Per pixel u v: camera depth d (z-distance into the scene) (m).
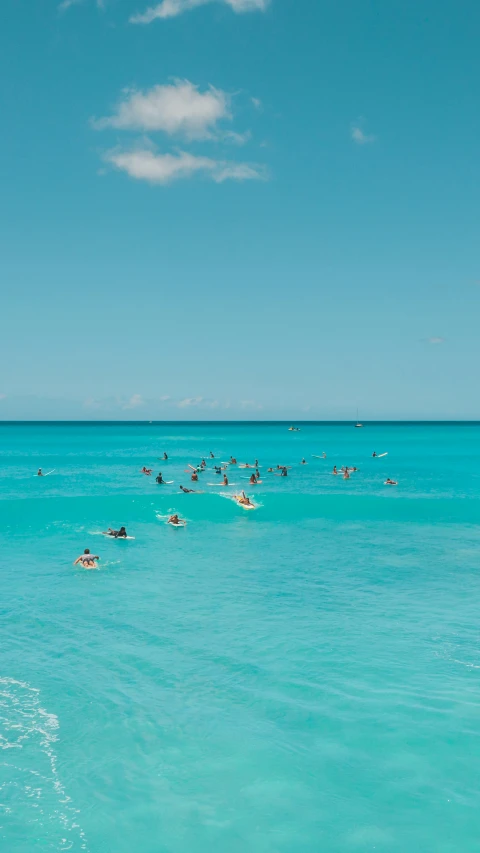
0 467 78.88
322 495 50.03
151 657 17.72
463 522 38.94
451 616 21.16
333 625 20.30
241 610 21.81
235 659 17.59
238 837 10.61
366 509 43.84
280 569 27.42
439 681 16.20
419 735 13.62
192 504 45.50
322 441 156.75
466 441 155.62
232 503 45.91
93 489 54.03
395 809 11.34
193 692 15.65
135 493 50.97
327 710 14.70
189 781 12.12
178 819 11.04
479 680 16.27
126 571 27.02
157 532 35.72
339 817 11.14
